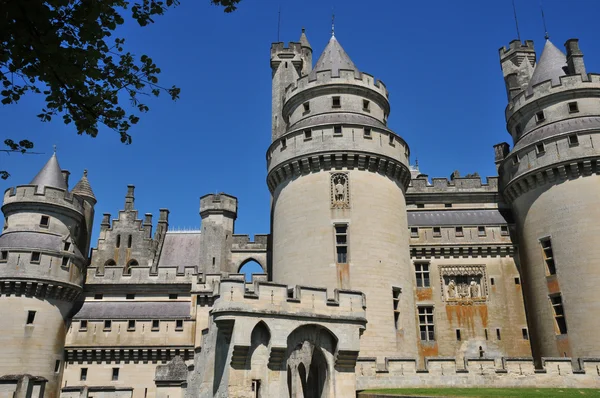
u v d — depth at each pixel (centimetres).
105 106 1094
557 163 3816
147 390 4209
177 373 3334
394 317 3475
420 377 2873
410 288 3700
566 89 4038
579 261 3609
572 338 3550
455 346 4000
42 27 896
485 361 2922
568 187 3791
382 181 3766
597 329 3431
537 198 3988
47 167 4838
